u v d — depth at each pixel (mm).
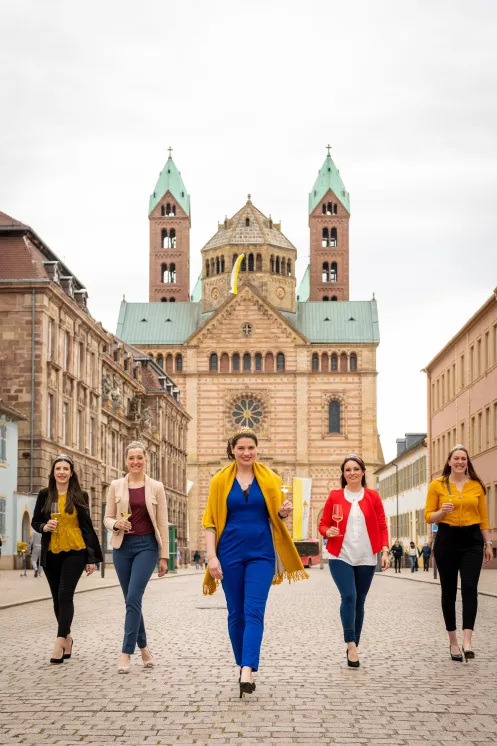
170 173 149000
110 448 82625
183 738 9781
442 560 15680
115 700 11859
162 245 147250
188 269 147000
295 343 127250
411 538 104188
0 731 10078
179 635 20297
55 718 10750
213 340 128250
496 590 37031
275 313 127500
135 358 104688
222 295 133500
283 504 12523
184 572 78250
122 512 14406
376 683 13211
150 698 12016
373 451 126062
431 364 89188
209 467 126250
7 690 12578
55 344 65500
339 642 18734
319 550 113875
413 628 21594
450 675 13914
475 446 73312
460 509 15586
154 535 14734
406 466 108250
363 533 14961
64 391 67750
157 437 101250
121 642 18516
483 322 70688
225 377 127500
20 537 60000
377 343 127812
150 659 14883
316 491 125312
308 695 12266
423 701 11812
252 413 127000
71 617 15203
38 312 62906
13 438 59594
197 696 12180
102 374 81625
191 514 125312
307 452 125750
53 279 65438
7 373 62625
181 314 135125
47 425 64188
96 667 14789
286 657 16219
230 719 10719
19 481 62156
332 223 147125
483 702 11742
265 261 132750
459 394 78625
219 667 14891
